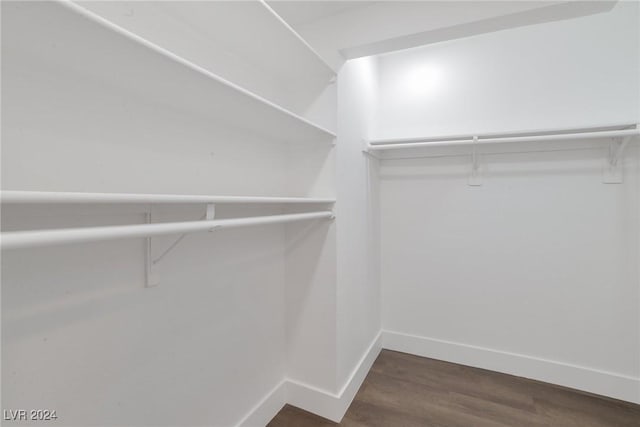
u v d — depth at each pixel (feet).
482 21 4.20
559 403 5.46
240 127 4.26
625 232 5.65
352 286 5.80
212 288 3.88
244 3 3.02
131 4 2.84
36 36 1.90
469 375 6.40
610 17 5.71
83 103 2.52
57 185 2.35
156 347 3.17
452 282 7.04
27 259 2.21
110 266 2.74
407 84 7.44
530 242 6.34
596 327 5.86
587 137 5.17
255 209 4.60
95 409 2.63
